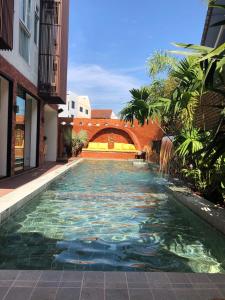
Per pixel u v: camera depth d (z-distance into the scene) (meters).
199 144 7.96
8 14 7.88
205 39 11.58
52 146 20.97
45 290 3.11
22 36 11.68
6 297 2.97
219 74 5.24
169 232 5.80
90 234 5.57
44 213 6.96
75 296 3.01
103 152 27.52
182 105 7.98
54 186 10.84
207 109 9.63
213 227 5.88
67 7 18.72
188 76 7.52
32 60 13.31
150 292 3.12
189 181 10.34
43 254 4.57
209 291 3.16
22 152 12.81
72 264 4.23
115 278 3.39
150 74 17.11
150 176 14.41
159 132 26.19
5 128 10.48
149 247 4.99
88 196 9.06
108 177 13.93
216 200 7.55
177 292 3.14
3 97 10.41
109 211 7.30
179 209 7.60
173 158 13.06
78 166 19.20
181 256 4.64
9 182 9.80
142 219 6.67
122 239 5.35
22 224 6.09
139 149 28.47
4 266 4.12
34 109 15.26
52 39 14.56
